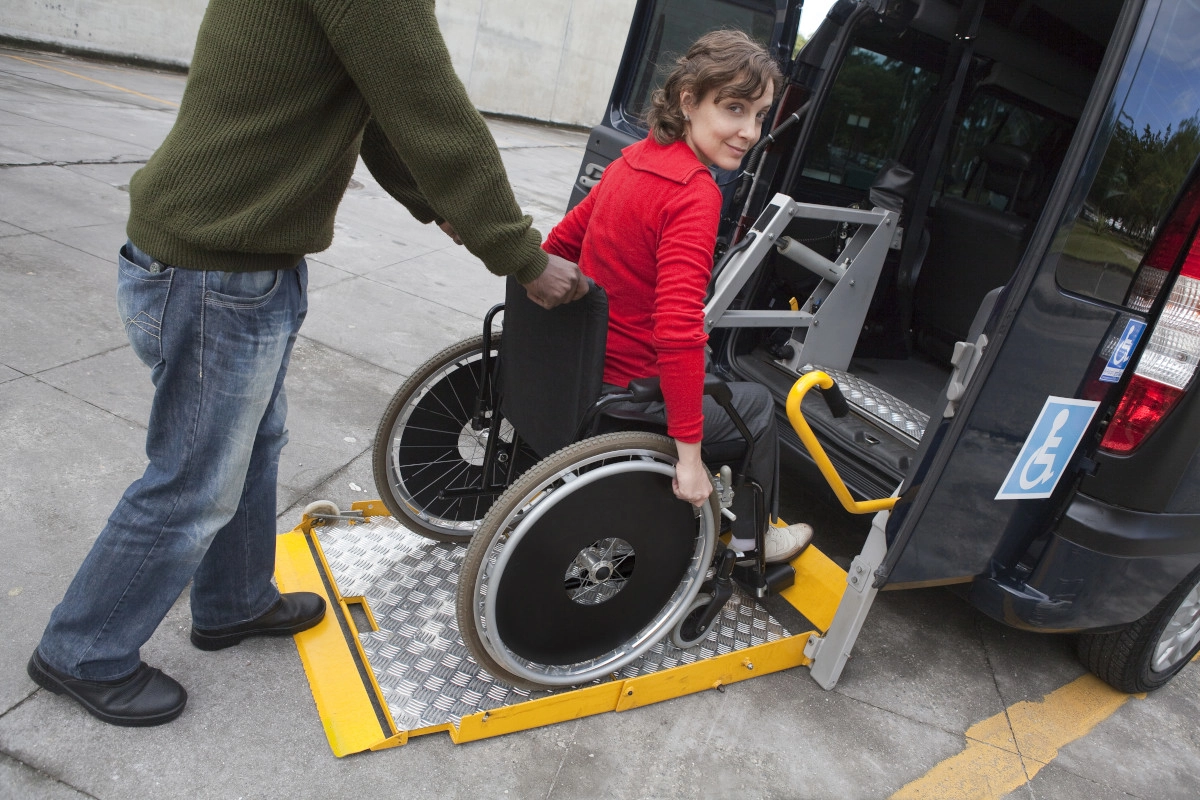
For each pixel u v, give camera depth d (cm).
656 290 172
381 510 252
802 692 228
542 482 171
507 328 201
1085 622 220
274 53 133
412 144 139
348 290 462
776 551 240
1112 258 182
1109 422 202
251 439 166
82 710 177
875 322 374
